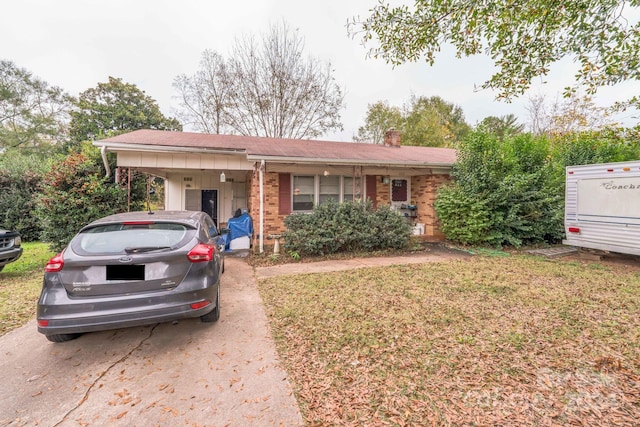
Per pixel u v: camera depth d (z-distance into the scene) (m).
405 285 5.13
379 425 2.01
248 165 9.09
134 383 2.54
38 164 12.98
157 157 8.38
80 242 3.08
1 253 5.80
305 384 2.48
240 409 2.20
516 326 3.48
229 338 3.33
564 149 10.30
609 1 4.07
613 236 6.76
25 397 2.37
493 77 5.26
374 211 8.79
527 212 8.83
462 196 8.89
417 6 4.62
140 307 2.89
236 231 8.66
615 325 3.47
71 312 2.77
